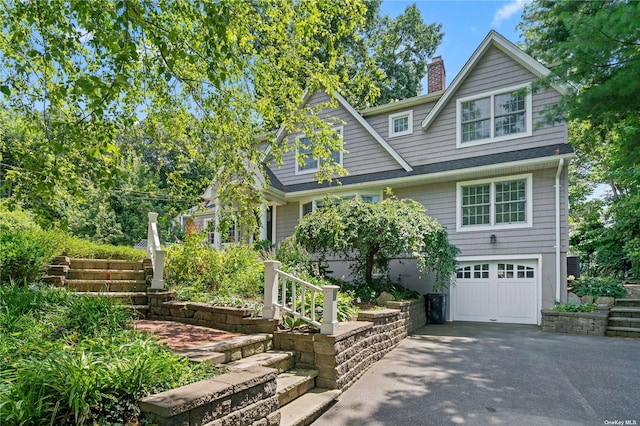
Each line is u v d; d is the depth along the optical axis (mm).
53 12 3619
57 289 5289
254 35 4828
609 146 11617
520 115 10812
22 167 3709
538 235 10141
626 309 8641
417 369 5645
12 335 3396
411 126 12680
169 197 6297
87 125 3402
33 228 7609
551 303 9797
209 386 2781
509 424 3771
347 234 8445
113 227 19219
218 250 8086
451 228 11391
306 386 4504
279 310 5473
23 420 2162
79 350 3109
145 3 3607
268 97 5461
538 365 5770
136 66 4418
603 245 13273
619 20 4762
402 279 11438
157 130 5828
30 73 4090
